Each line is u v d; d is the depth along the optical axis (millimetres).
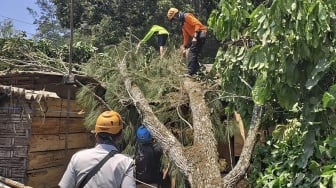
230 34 4949
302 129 3961
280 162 4348
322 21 3469
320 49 3670
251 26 4387
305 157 3791
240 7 4871
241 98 5098
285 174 4082
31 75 5879
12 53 8039
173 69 6324
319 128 3762
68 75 5824
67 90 5996
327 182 3510
